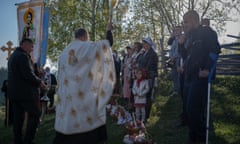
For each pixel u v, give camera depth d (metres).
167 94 11.33
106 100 5.38
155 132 7.11
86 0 29.56
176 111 8.77
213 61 5.41
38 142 7.50
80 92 5.31
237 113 7.75
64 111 5.37
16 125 6.77
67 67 5.43
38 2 8.30
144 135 6.33
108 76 5.43
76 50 5.42
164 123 7.77
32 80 6.60
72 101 5.31
